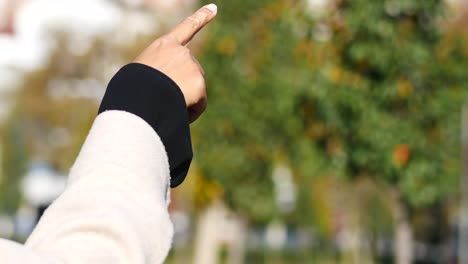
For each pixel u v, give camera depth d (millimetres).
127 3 42531
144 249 1763
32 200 57875
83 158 1862
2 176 67875
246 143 23391
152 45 2012
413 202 14266
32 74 53156
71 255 1724
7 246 1688
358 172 14539
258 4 22609
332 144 14422
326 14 14250
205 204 24312
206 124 23516
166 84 1934
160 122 1925
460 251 28391
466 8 17156
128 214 1787
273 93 22359
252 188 24000
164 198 1876
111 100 1929
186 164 1961
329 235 54594
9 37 74625
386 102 14164
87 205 1789
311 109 14477
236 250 31891
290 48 21641
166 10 38094
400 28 13953
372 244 27469
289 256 55031
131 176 1836
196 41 23641
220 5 23000
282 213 58625
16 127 62125
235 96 22953
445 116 14195
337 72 14234
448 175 14320
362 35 13992
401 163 14117
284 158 23234
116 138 1865
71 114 49969
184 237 45625
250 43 22766
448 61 14133
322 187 39656
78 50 49688
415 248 45125
